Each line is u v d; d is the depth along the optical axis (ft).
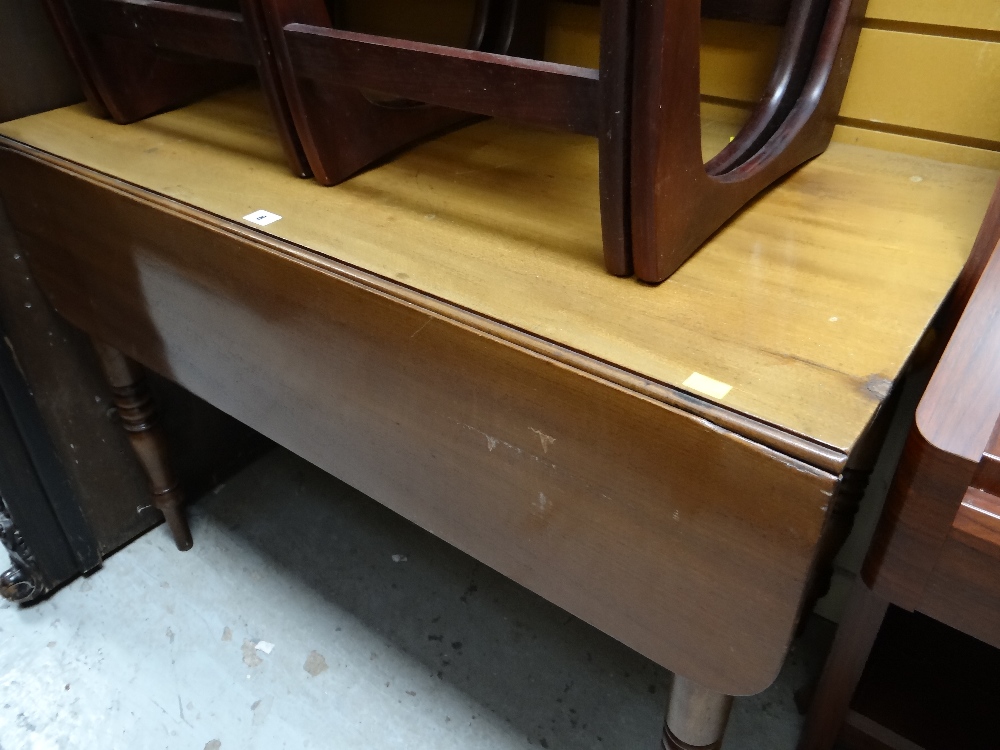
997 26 2.17
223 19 2.26
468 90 1.86
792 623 1.50
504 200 2.28
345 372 2.09
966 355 1.56
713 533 1.50
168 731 3.30
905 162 2.42
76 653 3.65
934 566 1.63
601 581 1.81
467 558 4.09
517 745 3.20
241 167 2.58
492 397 1.74
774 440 1.33
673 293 1.76
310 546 4.20
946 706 2.55
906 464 1.59
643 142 1.57
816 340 1.58
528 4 2.84
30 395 3.50
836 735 2.60
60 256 2.94
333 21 3.59
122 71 2.92
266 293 2.15
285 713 3.36
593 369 1.52
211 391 2.75
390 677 3.50
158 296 2.60
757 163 2.11
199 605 3.88
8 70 3.04
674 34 1.47
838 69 2.33
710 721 2.02
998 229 1.77
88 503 3.95
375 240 2.05
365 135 2.44
